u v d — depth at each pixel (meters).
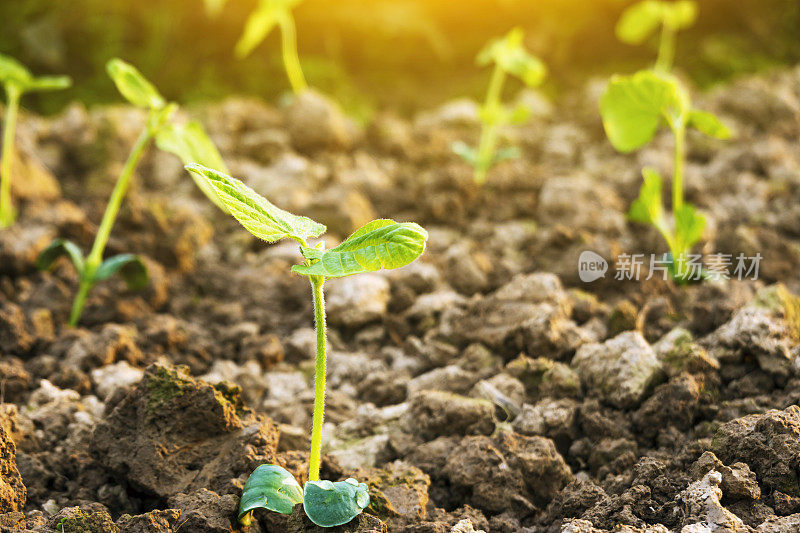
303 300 1.41
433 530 1.17
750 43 2.67
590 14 2.71
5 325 1.34
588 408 1.26
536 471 1.21
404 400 1.30
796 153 1.73
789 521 1.16
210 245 1.50
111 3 2.62
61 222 1.44
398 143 1.85
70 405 1.27
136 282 1.38
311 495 1.15
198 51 2.65
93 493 1.21
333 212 1.51
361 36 2.71
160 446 1.20
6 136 1.44
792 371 1.26
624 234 1.48
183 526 1.16
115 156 1.72
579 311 1.35
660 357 1.28
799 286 1.38
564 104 2.22
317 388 1.16
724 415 1.25
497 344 1.32
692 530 1.16
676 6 1.95
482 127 1.99
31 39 2.49
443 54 2.63
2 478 1.18
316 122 1.80
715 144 1.80
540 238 1.46
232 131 1.86
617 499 1.19
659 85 1.34
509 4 2.73
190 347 1.35
